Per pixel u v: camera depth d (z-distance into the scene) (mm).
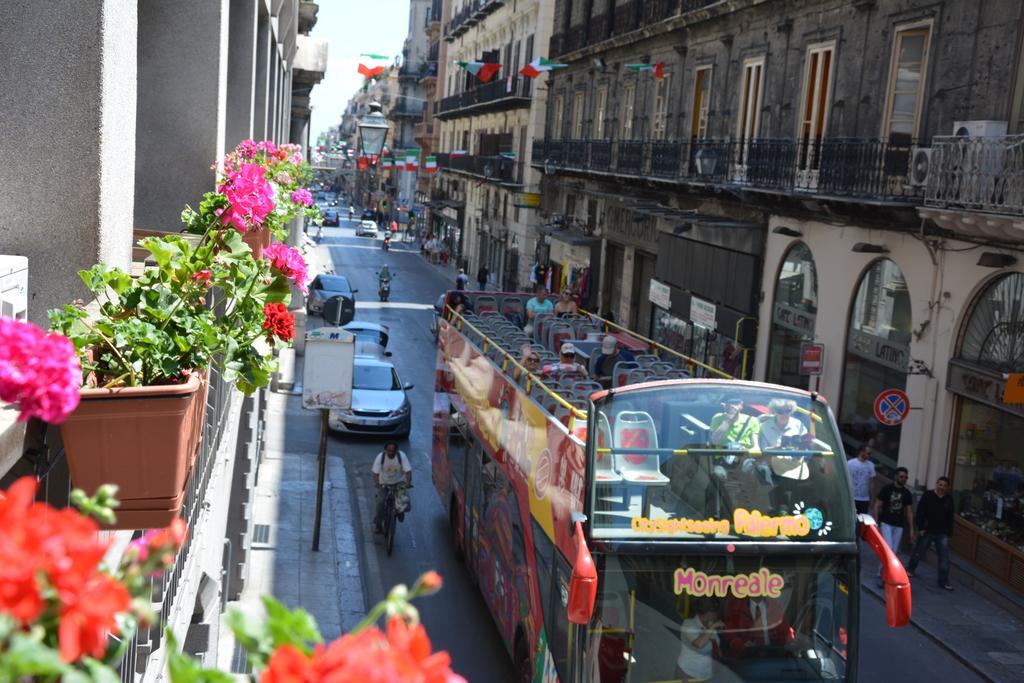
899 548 17828
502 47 58875
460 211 71250
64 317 3820
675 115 31938
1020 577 15789
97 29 4418
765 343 25016
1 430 3020
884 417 17422
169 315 4156
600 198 39344
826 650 8703
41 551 1551
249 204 4852
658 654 8531
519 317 19188
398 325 43062
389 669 1478
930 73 19328
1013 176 15555
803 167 23234
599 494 8672
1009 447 16609
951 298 17938
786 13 24953
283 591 14969
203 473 7188
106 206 4566
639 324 36125
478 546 15039
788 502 8820
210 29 8523
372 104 27562
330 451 23328
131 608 1661
